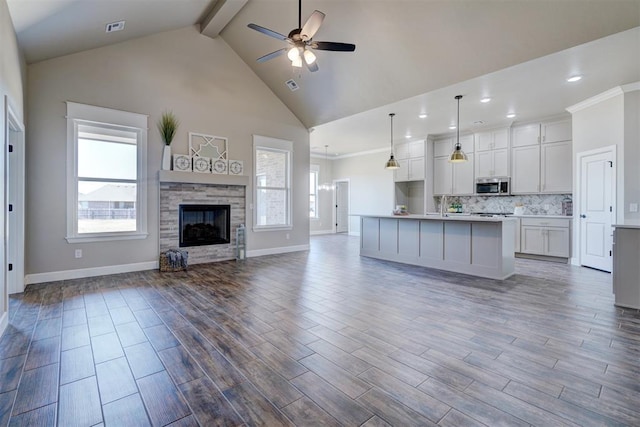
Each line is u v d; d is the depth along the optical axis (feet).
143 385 6.07
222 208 18.71
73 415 5.22
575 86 14.96
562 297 11.69
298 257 20.16
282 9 14.29
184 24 16.39
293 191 22.43
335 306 10.62
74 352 7.36
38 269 13.20
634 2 9.17
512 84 14.76
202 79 17.63
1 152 8.34
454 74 13.88
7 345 7.69
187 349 7.54
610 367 6.72
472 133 23.97
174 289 12.59
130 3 11.52
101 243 14.70
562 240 18.93
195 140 17.42
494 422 5.04
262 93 20.29
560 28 10.53
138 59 15.48
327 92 18.57
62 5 9.71
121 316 9.62
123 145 15.28
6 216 8.71
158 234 16.26
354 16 13.08
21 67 11.55
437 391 5.88
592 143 16.85
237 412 5.30
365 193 33.40
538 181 20.70
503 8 10.61
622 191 14.93
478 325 9.02
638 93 14.44
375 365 6.82
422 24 12.26
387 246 19.16
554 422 5.04
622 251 10.57
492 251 14.58
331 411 5.31
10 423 5.01
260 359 7.07
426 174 26.27
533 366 6.77
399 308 10.44
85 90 14.05
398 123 21.98
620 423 5.02
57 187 13.48
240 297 11.59
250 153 19.80
